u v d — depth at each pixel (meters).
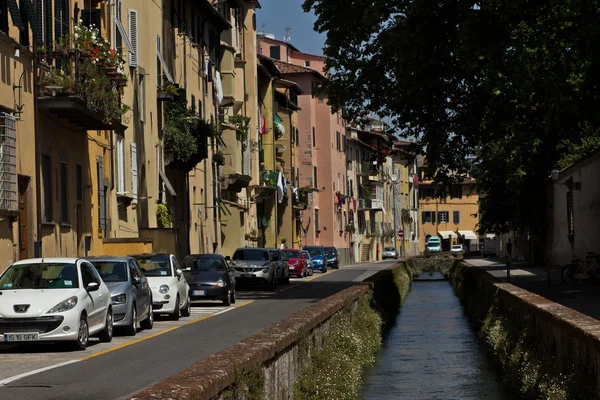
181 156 50.56
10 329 19.97
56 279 21.14
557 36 32.53
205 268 37.12
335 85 37.38
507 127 37.31
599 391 12.10
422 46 32.38
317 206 113.12
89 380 15.67
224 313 32.47
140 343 22.28
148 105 45.91
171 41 52.09
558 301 31.36
